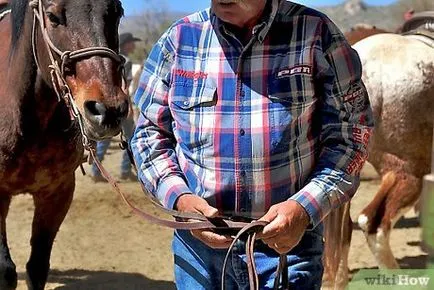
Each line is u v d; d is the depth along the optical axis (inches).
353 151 99.8
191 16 104.7
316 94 100.3
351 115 100.1
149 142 106.4
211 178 100.7
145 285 239.8
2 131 169.9
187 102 101.2
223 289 98.5
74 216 329.7
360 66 101.4
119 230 309.1
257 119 98.3
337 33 100.0
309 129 100.3
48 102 165.5
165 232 308.8
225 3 97.1
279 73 98.1
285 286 101.2
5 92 171.2
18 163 171.8
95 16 137.9
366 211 229.6
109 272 254.2
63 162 175.8
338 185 98.3
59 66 141.0
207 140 100.1
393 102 224.1
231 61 99.3
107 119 127.5
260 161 98.8
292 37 98.6
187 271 107.3
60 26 140.2
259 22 98.7
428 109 221.8
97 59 134.1
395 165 228.7
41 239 189.5
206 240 98.7
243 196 100.2
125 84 140.2
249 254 94.0
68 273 252.1
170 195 101.2
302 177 101.0
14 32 168.7
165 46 104.5
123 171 425.1
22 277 244.4
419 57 223.6
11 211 336.2
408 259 262.5
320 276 106.2
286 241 95.6
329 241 210.7
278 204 96.5
